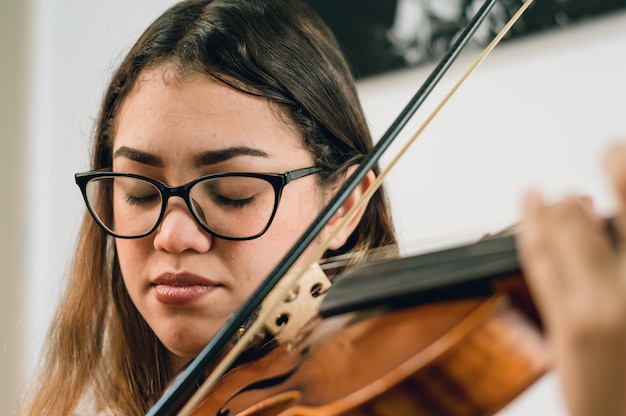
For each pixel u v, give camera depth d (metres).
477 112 1.66
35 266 2.02
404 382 0.51
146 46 0.87
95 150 0.96
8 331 2.01
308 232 0.72
